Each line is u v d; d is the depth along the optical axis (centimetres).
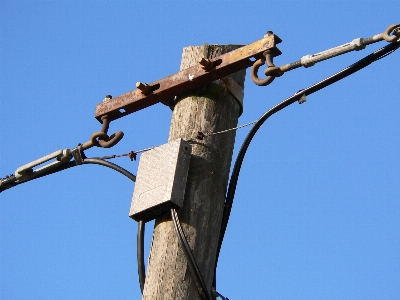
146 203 1102
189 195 1099
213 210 1105
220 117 1169
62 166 1299
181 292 1037
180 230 1065
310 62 1045
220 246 1116
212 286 1083
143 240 1116
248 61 1127
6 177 1353
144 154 1147
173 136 1159
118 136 1231
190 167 1120
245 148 1146
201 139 1140
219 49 1243
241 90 1214
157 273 1052
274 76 1083
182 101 1188
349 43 1015
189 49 1254
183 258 1059
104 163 1232
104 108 1250
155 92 1202
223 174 1139
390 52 1025
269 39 1103
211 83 1183
